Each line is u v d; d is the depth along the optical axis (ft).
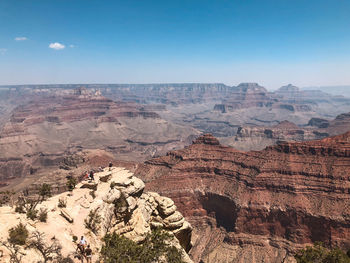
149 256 107.86
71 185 148.05
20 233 86.74
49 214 114.21
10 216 97.86
